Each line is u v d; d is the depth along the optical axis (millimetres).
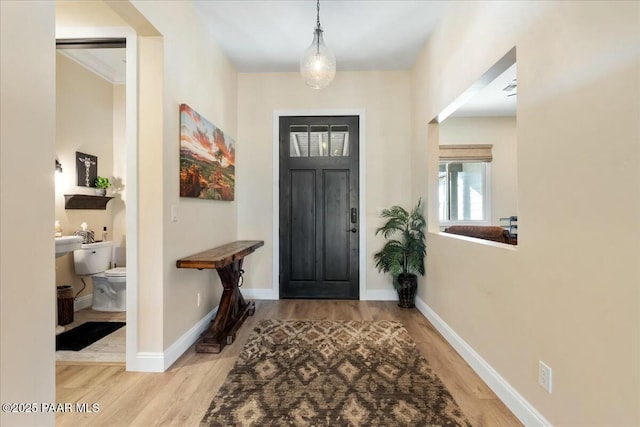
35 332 1186
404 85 4086
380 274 4125
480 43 2180
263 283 4180
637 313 1084
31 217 1171
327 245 4168
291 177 4180
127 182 2242
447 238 2816
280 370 2244
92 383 2076
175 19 2414
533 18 1620
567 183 1396
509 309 1839
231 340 2715
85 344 2670
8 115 1089
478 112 5113
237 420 1705
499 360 1942
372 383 2074
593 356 1256
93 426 1656
